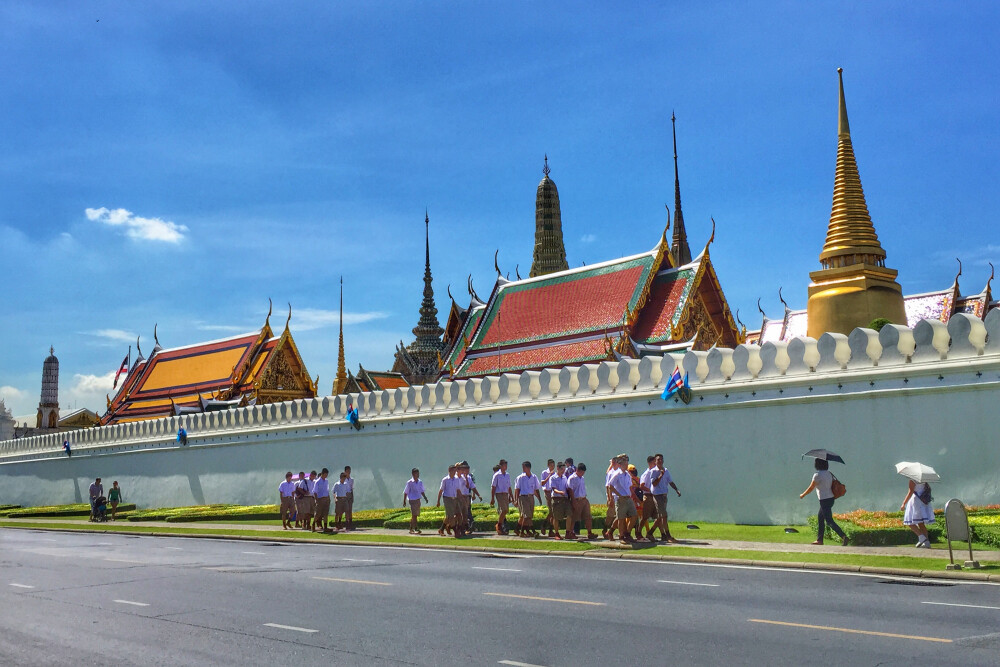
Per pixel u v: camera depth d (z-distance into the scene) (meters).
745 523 29.38
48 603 16.98
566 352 56.38
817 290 45.91
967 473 24.86
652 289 56.88
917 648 11.78
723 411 30.31
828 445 27.72
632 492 25.28
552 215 101.38
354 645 12.74
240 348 72.38
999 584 17.03
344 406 44.91
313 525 34.88
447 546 26.80
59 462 65.50
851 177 46.34
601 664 11.41
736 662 11.32
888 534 22.30
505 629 13.62
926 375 25.86
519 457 36.53
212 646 12.84
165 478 55.59
